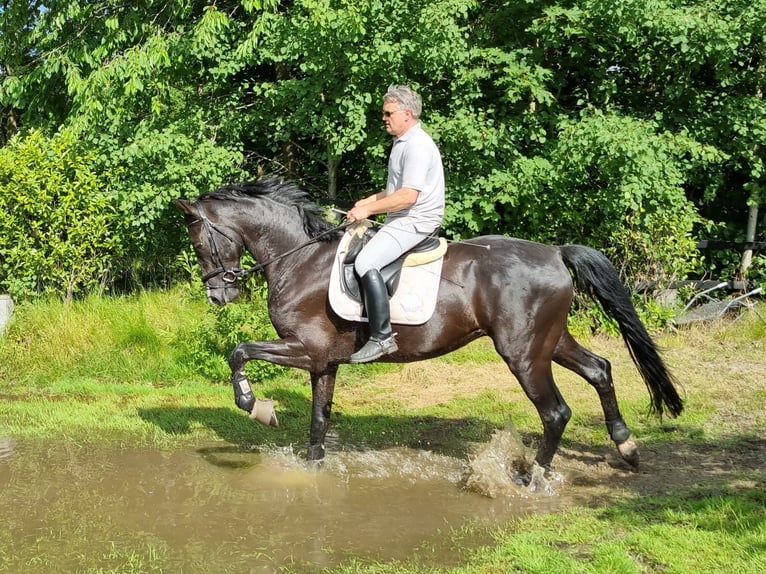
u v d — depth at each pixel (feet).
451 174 29.84
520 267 15.99
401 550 13.29
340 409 23.11
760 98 32.48
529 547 12.92
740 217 38.65
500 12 31.07
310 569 12.56
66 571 12.47
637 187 27.53
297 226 16.90
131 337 27.48
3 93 37.14
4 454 18.89
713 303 31.68
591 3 28.09
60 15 34.27
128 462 18.35
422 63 28.78
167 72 32.32
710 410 21.34
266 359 16.56
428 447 19.70
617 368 25.96
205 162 29.63
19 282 29.76
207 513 15.11
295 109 31.50
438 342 16.11
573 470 17.49
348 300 15.93
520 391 24.09
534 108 32.01
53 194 30.42
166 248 33.60
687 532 13.14
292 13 30.14
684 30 28.02
